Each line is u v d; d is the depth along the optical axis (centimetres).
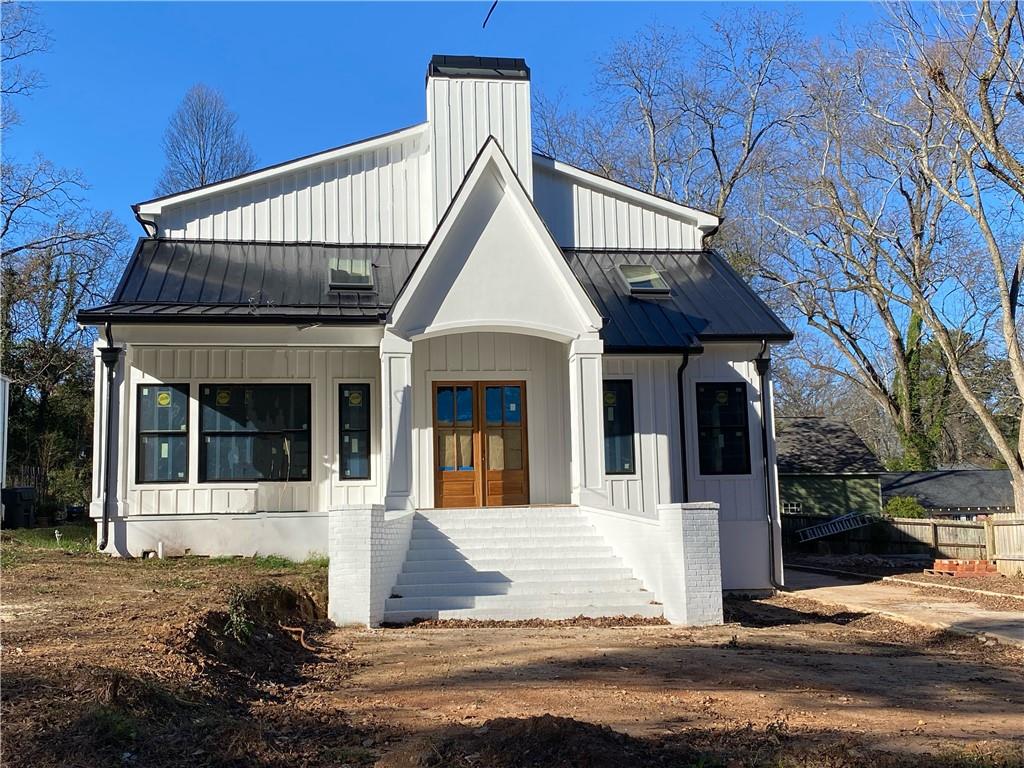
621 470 1741
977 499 3319
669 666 938
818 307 3722
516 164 1998
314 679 866
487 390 1792
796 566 2336
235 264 1834
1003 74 2225
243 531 1644
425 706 745
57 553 1562
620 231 2123
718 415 1792
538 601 1309
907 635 1257
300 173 1980
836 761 598
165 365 1688
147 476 1658
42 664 699
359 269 1831
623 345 1697
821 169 3100
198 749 578
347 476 1730
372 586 1221
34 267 3416
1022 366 2386
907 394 3734
